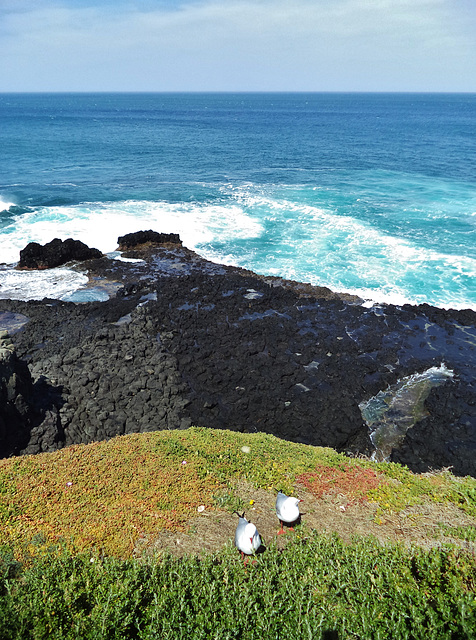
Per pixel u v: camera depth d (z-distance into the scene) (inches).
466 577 370.0
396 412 960.3
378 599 366.6
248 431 911.7
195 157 3617.1
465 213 2174.0
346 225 2030.0
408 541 500.4
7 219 2047.2
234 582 394.6
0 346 885.8
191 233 1946.4
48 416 883.4
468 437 867.4
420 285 1515.7
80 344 1134.4
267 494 597.6
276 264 1673.2
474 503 573.3
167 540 484.7
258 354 1119.6
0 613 336.2
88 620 343.9
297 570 422.3
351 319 1275.8
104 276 1574.8
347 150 3966.5
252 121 7062.0
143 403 952.9
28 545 444.1
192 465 639.1
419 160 3464.6
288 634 342.3
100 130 5447.8
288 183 2778.1
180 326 1228.5
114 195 2485.2
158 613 354.0
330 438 885.2
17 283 1517.0
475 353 1141.7
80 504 524.4
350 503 584.7
